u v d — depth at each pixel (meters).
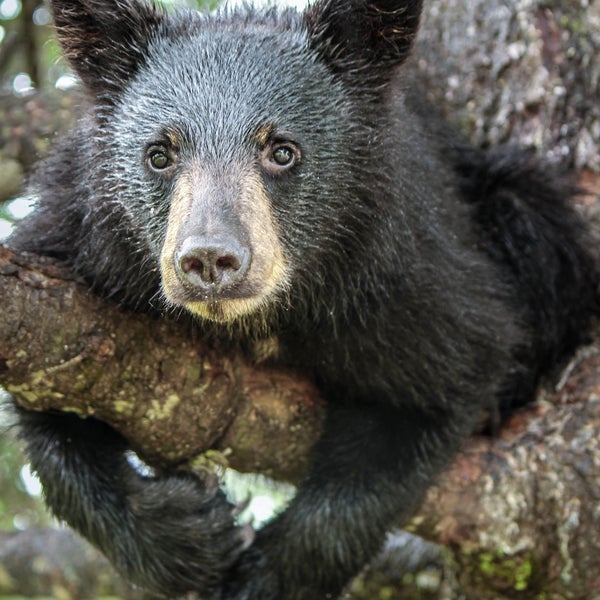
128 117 7.67
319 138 7.63
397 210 7.94
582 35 10.85
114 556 8.17
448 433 8.33
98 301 7.14
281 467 8.24
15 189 11.43
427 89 11.30
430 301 8.07
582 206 10.56
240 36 7.80
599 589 8.55
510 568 8.52
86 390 7.04
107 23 7.93
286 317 8.00
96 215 7.64
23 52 12.84
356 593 11.10
